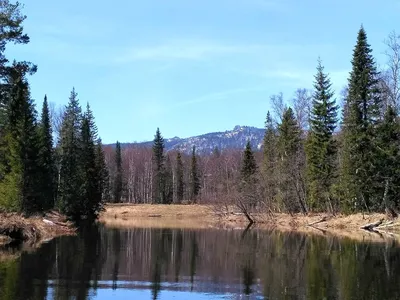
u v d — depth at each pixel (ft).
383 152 149.59
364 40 157.48
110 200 354.54
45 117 175.11
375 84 154.92
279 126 204.54
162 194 346.33
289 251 90.53
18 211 132.16
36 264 68.18
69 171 176.45
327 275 63.62
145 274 63.21
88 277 59.36
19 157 137.18
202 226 170.81
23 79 99.09
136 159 404.77
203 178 368.07
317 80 180.55
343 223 152.46
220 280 59.67
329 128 179.32
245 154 235.40
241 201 196.24
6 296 47.03
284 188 189.67
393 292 52.85
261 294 51.47
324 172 175.83
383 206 152.15
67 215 162.09
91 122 226.58
